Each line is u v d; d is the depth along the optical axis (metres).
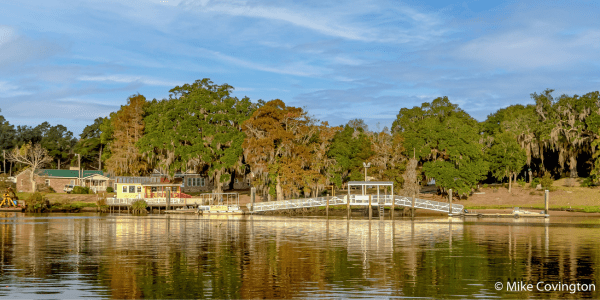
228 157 84.56
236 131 88.44
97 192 98.25
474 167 87.12
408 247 39.12
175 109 87.69
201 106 87.94
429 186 109.56
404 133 90.75
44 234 48.56
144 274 28.19
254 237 46.16
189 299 22.95
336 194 93.12
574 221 64.75
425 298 23.12
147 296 23.42
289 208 74.19
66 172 110.56
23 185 105.81
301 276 27.73
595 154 83.81
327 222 64.38
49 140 155.75
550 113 96.50
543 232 50.66
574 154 92.38
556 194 88.25
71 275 27.92
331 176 86.50
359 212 82.25
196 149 84.56
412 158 87.38
